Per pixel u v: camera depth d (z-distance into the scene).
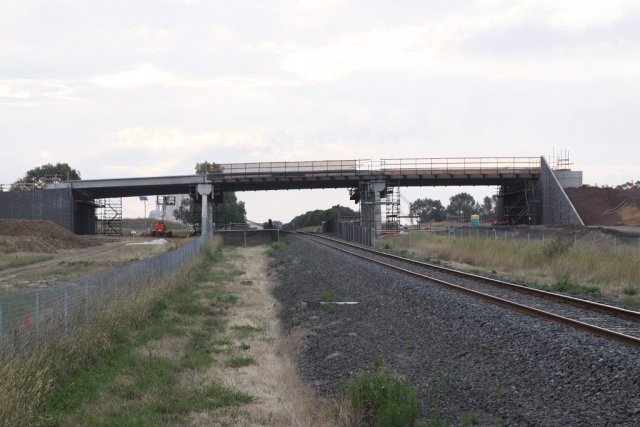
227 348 16.08
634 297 20.75
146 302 19.03
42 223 65.19
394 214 73.06
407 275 26.95
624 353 10.73
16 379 9.59
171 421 10.22
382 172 69.50
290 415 10.47
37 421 9.40
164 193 82.12
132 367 13.27
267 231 75.69
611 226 59.66
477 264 36.06
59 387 10.87
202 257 43.81
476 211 193.62
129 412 10.38
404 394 9.59
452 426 9.00
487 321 14.77
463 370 11.68
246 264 43.50
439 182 72.56
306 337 16.62
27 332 11.10
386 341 14.98
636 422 8.08
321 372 13.09
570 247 32.47
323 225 115.62
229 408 10.97
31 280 31.67
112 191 77.75
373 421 9.43
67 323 13.02
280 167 69.00
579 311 16.73
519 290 21.50
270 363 14.47
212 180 69.69
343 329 17.02
